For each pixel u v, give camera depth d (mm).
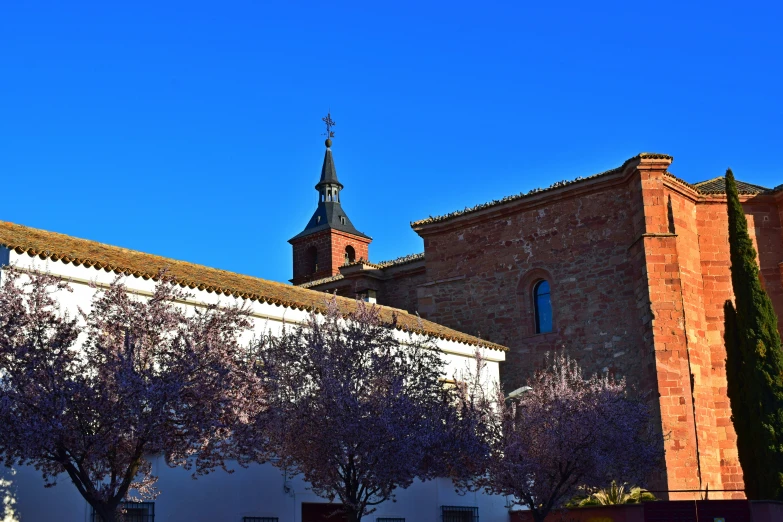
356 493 19016
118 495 14734
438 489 25062
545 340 31312
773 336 24469
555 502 23078
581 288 30875
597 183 30812
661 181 29484
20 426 13523
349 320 21375
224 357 15391
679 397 27594
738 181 33438
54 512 16812
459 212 34281
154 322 15328
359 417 17359
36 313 14586
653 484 27219
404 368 18938
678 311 28328
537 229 32375
